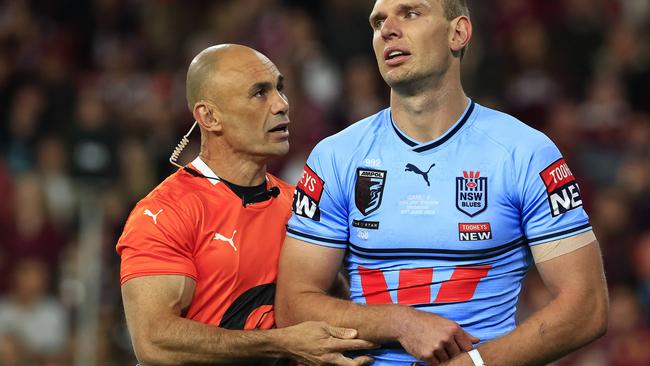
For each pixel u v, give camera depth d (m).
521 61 41.91
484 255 14.72
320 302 15.26
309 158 15.90
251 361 15.88
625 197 35.62
